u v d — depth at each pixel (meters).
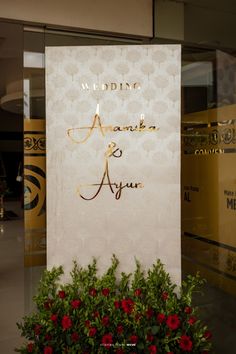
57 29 2.88
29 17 2.75
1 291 4.05
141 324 2.11
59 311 2.20
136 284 2.32
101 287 2.30
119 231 2.41
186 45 3.15
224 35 3.10
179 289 2.44
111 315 2.17
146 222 2.41
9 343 2.94
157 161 2.38
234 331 3.05
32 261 3.00
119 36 3.02
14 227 7.73
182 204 3.18
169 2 3.07
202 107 3.15
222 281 3.23
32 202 2.97
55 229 2.40
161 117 2.37
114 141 2.37
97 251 2.41
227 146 3.09
